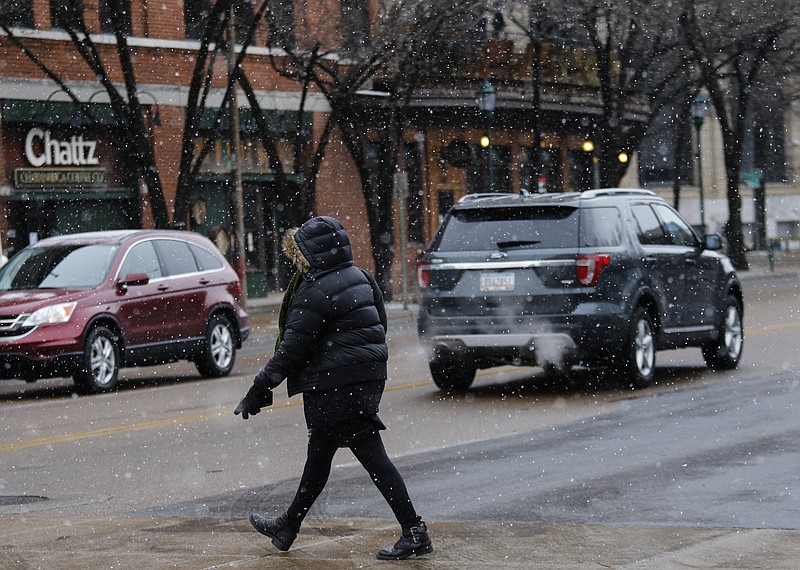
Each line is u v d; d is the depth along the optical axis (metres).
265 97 72.19
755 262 105.31
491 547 13.98
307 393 13.36
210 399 30.92
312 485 13.75
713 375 31.42
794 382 28.98
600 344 27.47
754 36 75.81
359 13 65.62
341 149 76.50
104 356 33.34
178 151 68.00
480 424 24.41
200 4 69.00
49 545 14.95
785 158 121.75
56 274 34.25
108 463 21.39
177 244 36.66
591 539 14.28
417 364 37.22
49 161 61.81
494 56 81.69
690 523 15.05
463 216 28.77
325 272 13.34
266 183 73.25
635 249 28.59
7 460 22.12
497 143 85.19
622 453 20.19
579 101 86.56
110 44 64.19
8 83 60.06
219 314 37.31
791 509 15.70
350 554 13.79
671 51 82.56
